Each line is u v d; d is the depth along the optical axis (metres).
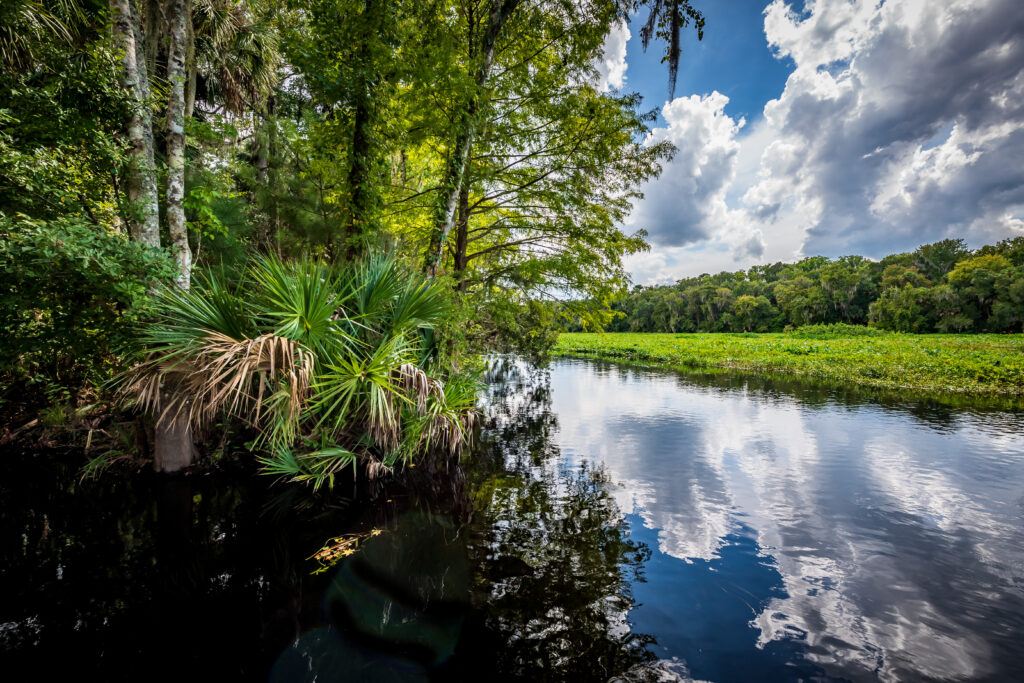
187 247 4.52
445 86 5.80
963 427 6.80
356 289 4.10
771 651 2.04
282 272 3.60
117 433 4.67
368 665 1.93
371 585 2.58
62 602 2.39
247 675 1.85
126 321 3.82
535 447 5.66
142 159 4.30
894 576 2.69
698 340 34.41
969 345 22.59
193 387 3.71
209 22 8.77
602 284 8.39
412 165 8.98
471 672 1.89
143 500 3.76
